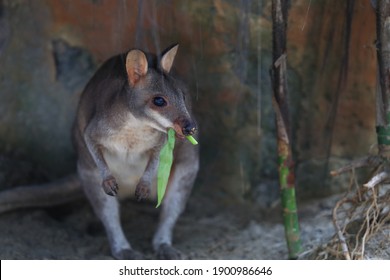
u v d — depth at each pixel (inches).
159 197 244.1
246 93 308.5
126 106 254.8
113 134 264.1
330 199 308.5
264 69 301.3
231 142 320.8
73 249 289.6
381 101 245.9
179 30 291.1
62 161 335.9
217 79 305.9
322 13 278.8
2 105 323.9
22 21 311.4
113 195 257.9
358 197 250.5
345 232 251.0
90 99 277.3
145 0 277.4
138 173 282.4
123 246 281.4
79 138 284.4
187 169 287.1
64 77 323.9
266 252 280.5
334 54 289.1
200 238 302.4
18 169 324.5
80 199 328.2
